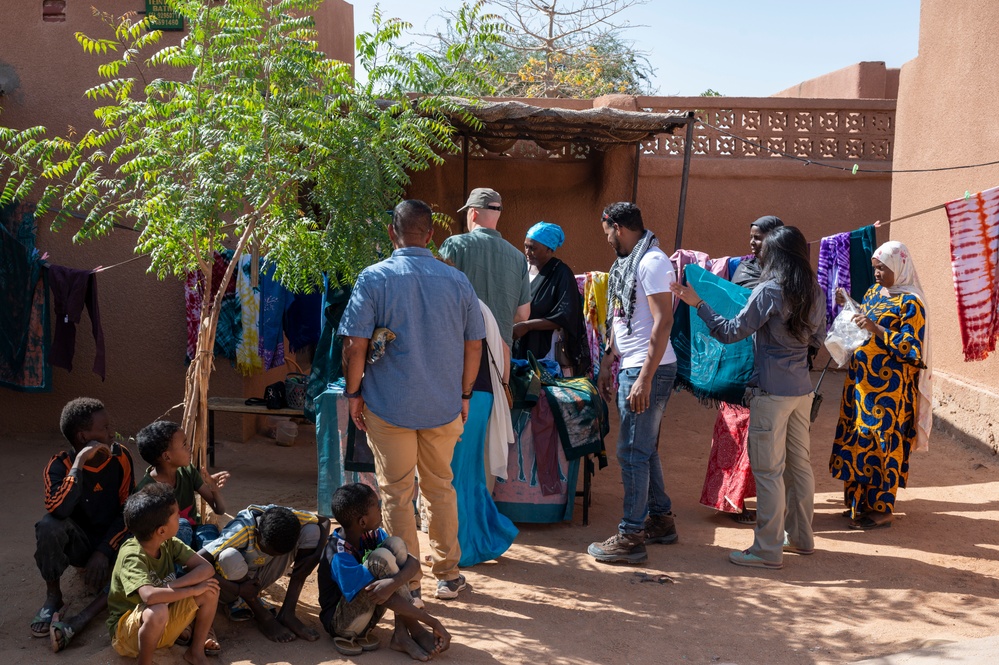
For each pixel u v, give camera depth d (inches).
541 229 240.4
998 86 291.9
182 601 146.0
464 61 198.1
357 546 161.0
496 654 155.6
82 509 170.2
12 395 296.5
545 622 169.3
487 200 211.5
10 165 278.7
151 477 173.2
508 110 295.4
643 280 190.2
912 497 251.9
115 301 290.5
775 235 191.8
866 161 436.1
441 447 169.2
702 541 216.8
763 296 188.1
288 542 155.6
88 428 171.3
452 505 176.7
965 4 311.3
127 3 274.7
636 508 199.5
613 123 319.9
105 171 277.3
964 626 166.2
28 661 152.2
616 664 152.4
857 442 222.8
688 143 338.0
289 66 178.2
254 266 223.8
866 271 257.3
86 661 151.4
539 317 240.2
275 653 155.3
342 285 217.6
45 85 278.7
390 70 190.7
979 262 244.2
